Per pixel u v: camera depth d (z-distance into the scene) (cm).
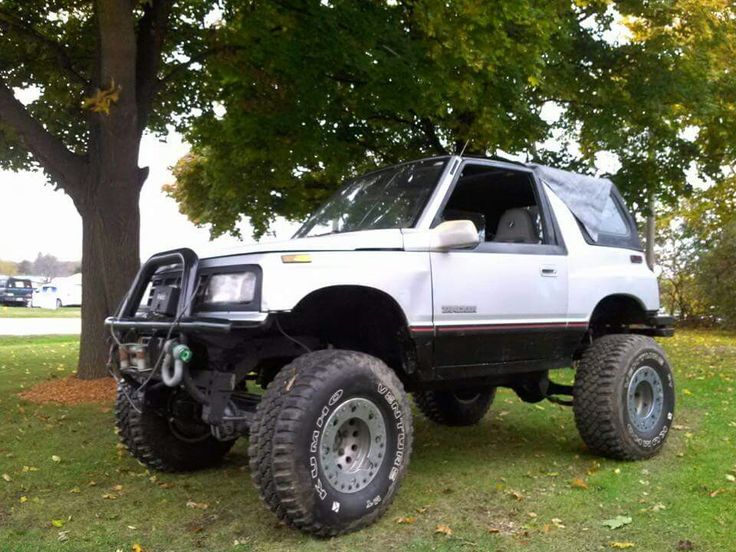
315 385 371
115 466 530
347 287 407
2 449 580
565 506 427
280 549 365
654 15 1194
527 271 494
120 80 791
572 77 1216
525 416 718
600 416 514
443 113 989
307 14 877
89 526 403
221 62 962
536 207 534
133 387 448
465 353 464
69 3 992
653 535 378
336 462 383
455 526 396
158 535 388
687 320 2702
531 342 502
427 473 504
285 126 1087
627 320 611
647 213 1420
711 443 582
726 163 1466
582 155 1351
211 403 404
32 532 394
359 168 1313
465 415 663
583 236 554
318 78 1002
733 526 387
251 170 1344
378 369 400
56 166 868
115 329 432
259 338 423
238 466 531
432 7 779
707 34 1191
